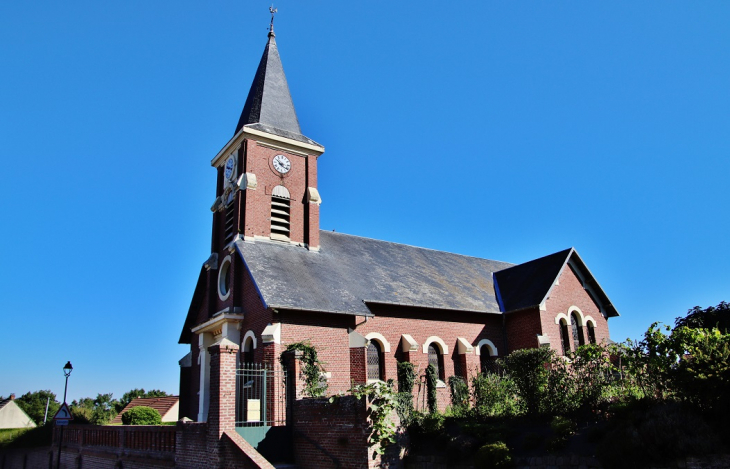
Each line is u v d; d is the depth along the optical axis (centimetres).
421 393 2277
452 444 1483
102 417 4041
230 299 2322
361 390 1448
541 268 2916
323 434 1515
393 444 1506
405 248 3119
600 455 1195
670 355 1319
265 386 1697
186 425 1631
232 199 2588
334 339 2081
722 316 1844
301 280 2208
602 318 2947
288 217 2588
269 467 1318
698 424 1130
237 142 2650
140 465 1855
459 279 2955
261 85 2898
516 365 1717
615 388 1536
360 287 2364
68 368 2575
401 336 2364
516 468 1345
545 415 1584
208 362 2381
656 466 1120
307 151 2738
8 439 3306
